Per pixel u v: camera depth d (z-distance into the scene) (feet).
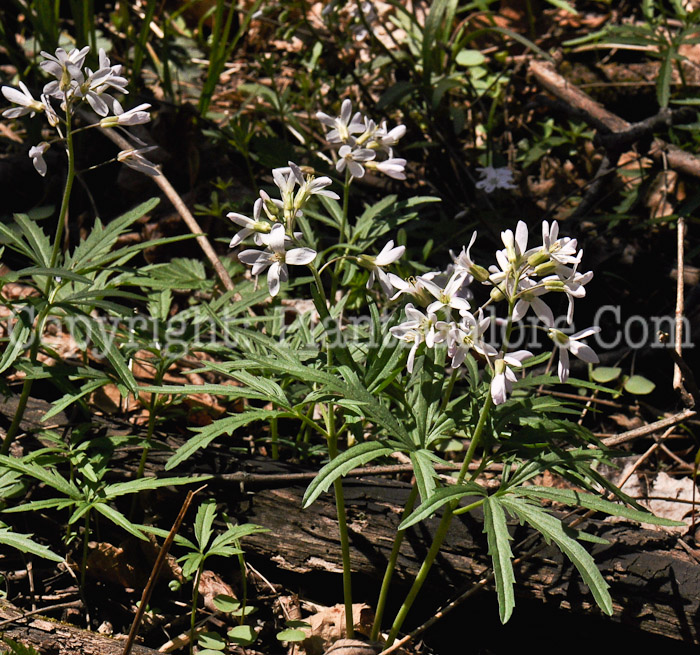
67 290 2.71
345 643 2.52
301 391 2.73
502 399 2.33
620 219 3.24
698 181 3.29
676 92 3.70
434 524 2.61
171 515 2.68
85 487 2.55
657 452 2.96
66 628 2.50
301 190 2.44
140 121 2.53
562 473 2.43
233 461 2.70
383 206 2.93
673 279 3.22
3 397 2.80
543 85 3.81
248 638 2.54
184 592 2.64
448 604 2.61
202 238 3.03
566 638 2.60
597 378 3.08
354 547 2.62
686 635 2.51
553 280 2.36
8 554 2.65
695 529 2.70
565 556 2.56
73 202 3.59
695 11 3.31
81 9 3.65
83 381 2.88
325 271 3.20
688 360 3.10
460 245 3.33
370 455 2.39
